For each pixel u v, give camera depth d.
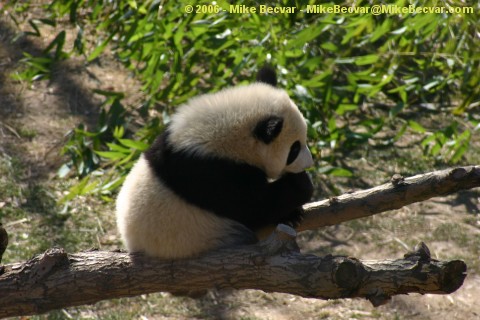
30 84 19.23
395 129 19.02
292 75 15.85
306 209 8.92
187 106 8.41
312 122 15.83
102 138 17.64
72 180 16.39
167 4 15.38
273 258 6.80
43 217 15.12
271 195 8.15
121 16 16.55
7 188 15.84
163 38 15.40
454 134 16.72
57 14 19.84
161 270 7.40
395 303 13.06
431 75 20.62
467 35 17.08
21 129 17.66
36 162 16.77
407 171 17.20
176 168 7.73
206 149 7.79
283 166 8.51
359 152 18.00
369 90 16.72
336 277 6.27
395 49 18.02
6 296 7.43
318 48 17.53
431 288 6.05
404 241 14.82
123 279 7.45
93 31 20.16
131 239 7.91
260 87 8.79
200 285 7.29
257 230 8.46
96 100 18.94
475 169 8.04
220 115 8.05
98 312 12.59
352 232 15.18
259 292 13.31
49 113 18.34
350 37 15.83
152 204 7.74
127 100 18.94
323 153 17.92
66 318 12.34
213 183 7.70
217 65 17.03
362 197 8.73
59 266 7.49
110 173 15.62
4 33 21.08
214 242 7.66
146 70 15.97
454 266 5.96
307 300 13.15
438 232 15.12
